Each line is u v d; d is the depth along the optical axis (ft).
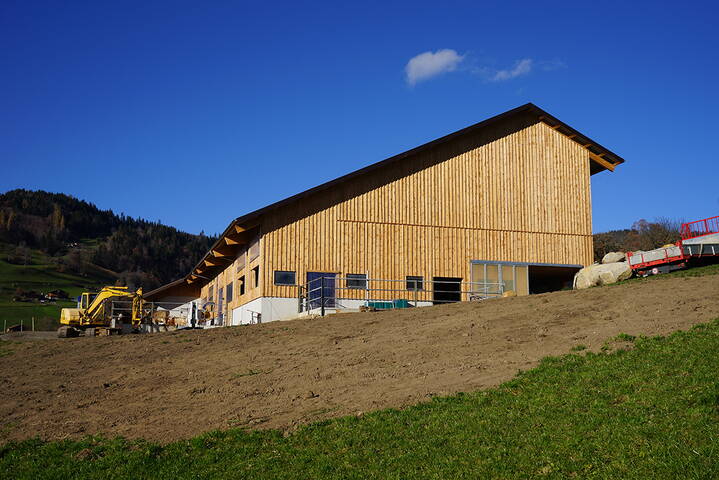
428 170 101.45
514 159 106.22
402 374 42.65
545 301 59.77
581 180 109.29
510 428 30.45
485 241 102.17
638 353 37.63
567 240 106.52
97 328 96.58
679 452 25.18
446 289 99.45
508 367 40.32
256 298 93.86
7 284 380.78
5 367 60.34
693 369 33.04
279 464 30.86
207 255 118.42
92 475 31.89
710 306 45.96
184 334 71.72
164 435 36.76
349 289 94.32
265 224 92.84
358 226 96.63
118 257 538.06
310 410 37.96
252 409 39.63
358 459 29.94
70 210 646.74
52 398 46.98
